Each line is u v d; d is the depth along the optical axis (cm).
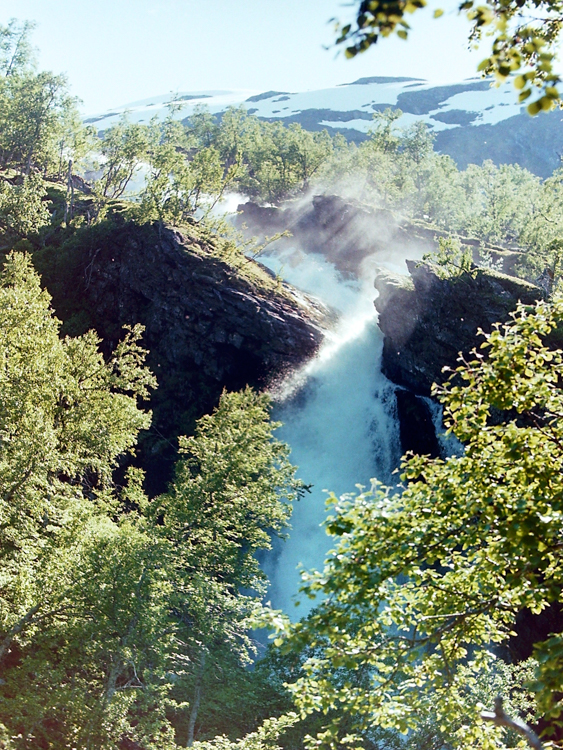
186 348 7450
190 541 3262
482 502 1052
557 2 851
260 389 7262
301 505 6550
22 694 2316
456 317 6153
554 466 1047
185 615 3234
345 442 7075
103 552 2609
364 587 1028
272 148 15612
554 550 972
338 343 7569
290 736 2756
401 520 1074
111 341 8131
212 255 8056
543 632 4475
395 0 453
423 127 16875
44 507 2917
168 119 14388
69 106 12275
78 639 2506
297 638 1034
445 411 1181
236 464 3528
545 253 9044
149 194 8975
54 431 3216
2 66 13012
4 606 2473
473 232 11731
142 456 7000
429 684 1246
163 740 2366
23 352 3691
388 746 2514
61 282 8725
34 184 9469
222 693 2723
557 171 12381
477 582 1195
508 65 566
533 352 1130
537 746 799
